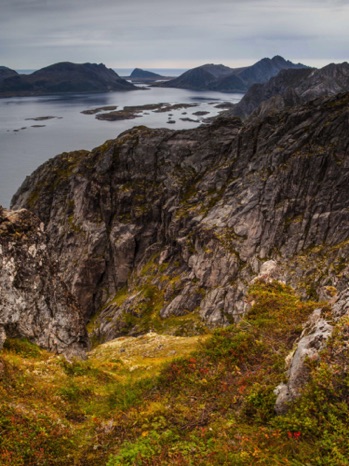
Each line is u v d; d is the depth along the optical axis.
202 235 87.94
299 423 12.60
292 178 83.81
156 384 20.08
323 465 11.03
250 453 12.05
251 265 80.19
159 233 106.31
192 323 77.06
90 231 112.06
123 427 16.09
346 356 13.55
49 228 124.12
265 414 14.21
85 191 115.81
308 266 73.88
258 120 101.50
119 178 113.19
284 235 81.56
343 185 79.12
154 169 112.00
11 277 28.19
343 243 72.94
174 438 14.26
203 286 83.31
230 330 24.05
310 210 80.88
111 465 13.54
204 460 12.42
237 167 98.56
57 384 21.44
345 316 15.56
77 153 143.62
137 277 101.31
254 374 17.83
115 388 21.86
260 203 85.69
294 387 14.09
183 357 22.22
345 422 12.30
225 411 15.53
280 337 21.70
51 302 30.38
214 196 97.56
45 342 28.31
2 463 13.51
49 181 134.38
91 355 40.72
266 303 29.17
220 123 112.56
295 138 89.88
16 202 142.88
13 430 15.13
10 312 27.16
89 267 109.31
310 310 26.08
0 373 19.61
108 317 94.69
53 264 32.47
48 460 14.27
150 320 84.50
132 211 109.44
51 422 16.70
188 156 110.62
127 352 38.62
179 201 102.62
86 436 16.22
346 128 82.88
